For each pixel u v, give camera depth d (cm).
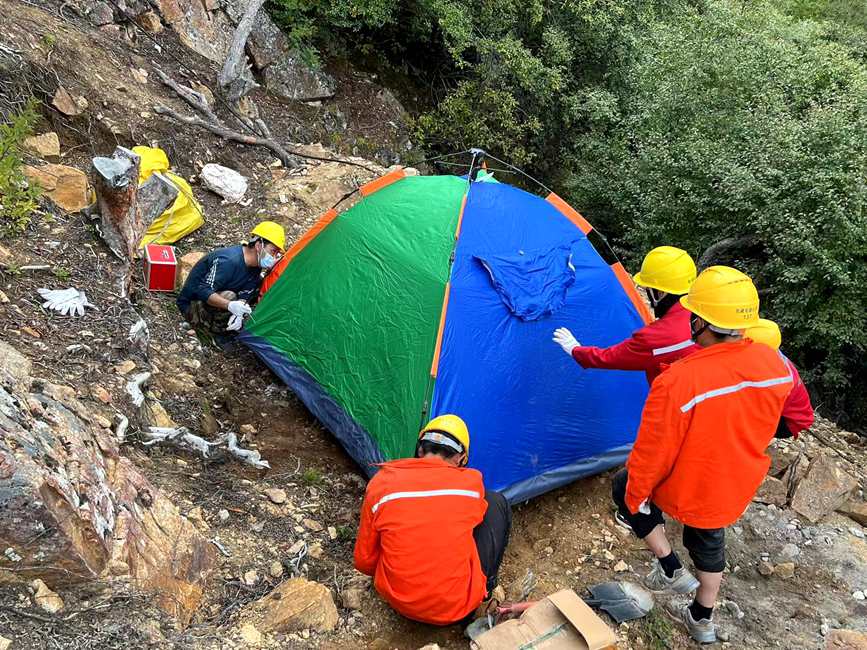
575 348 381
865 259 774
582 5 1167
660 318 363
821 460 441
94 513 262
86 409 337
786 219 776
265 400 484
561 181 1296
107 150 627
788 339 853
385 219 458
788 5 1645
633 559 384
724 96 1005
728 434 283
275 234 504
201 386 462
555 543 394
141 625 255
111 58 705
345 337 443
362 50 1095
